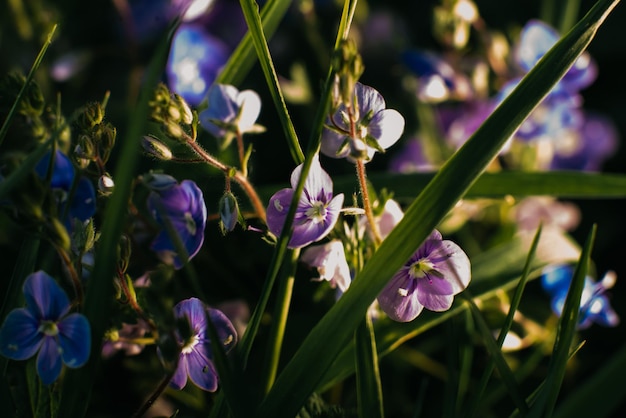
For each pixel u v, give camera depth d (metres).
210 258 0.21
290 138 0.16
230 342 0.15
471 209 0.24
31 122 0.15
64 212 0.14
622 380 0.13
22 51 0.26
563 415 0.13
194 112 0.15
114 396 0.20
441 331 0.22
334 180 0.20
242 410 0.14
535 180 0.20
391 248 0.15
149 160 0.20
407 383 0.22
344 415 0.17
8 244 0.21
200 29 0.26
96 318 0.14
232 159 0.20
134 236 0.17
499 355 0.15
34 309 0.14
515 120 0.15
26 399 0.16
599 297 0.20
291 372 0.14
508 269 0.20
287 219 0.14
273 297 0.21
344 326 0.14
